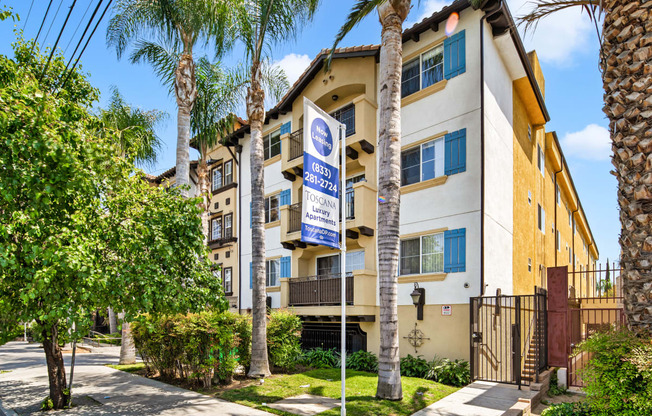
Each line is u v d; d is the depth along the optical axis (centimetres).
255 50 1317
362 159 1587
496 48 1404
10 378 1279
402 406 838
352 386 1023
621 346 531
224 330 1079
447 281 1267
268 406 877
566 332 1152
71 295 714
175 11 1407
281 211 1809
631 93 571
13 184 602
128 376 1270
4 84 695
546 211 2078
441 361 1191
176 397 978
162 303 833
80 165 678
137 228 801
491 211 1276
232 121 1905
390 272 912
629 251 568
